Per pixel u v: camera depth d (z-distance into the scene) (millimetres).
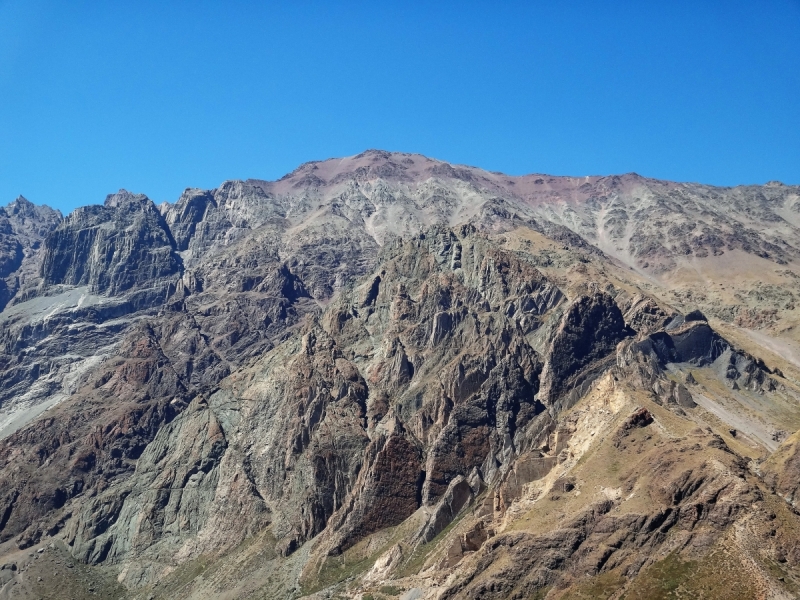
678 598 179875
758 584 176375
